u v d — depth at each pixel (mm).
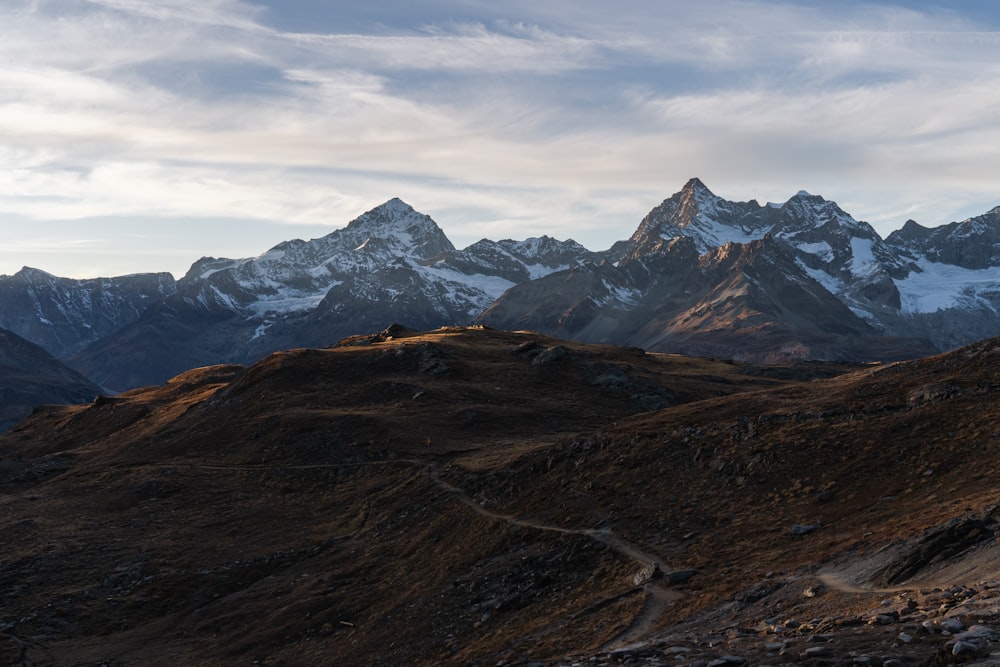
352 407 144500
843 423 72500
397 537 88688
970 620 27406
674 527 65688
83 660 73875
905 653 25125
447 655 58156
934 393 72625
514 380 157375
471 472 97438
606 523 70688
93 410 198375
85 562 95562
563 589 61906
